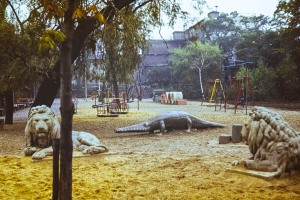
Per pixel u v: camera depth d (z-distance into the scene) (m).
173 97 47.50
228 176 7.29
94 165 8.59
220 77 49.72
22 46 17.06
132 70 28.25
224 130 17.39
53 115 9.52
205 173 7.73
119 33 19.17
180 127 17.44
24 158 9.18
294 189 6.35
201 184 6.82
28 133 9.47
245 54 47.00
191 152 11.00
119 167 8.42
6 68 17.70
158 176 7.54
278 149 7.03
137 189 6.55
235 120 22.23
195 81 59.09
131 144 13.45
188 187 6.65
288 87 39.97
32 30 15.68
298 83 39.66
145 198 5.98
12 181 7.05
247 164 7.31
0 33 16.50
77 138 10.00
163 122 16.66
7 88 18.38
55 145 4.37
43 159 8.80
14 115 30.72
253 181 6.77
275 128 7.17
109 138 15.45
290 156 6.99
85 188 6.58
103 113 30.97
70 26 3.83
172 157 9.80
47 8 3.73
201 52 55.81
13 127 20.16
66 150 3.94
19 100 41.34
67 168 3.94
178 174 7.70
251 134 7.43
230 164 8.58
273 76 40.56
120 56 25.23
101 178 7.38
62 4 4.04
